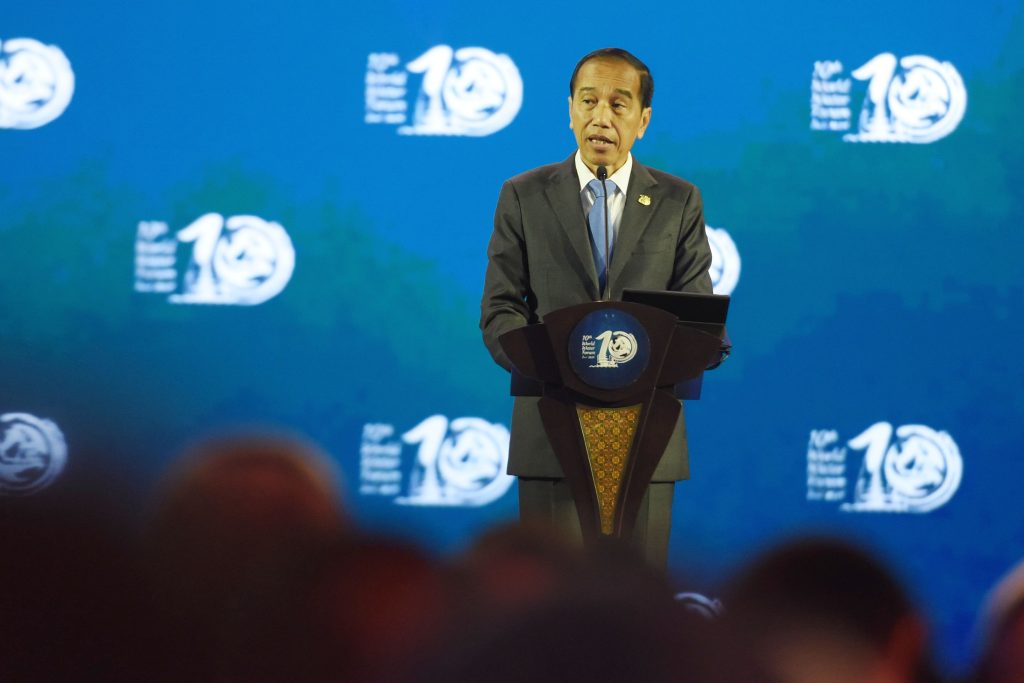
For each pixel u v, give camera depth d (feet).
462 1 57.36
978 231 58.08
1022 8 57.88
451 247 57.57
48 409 53.62
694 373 30.45
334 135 57.21
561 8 57.52
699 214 38.42
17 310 56.13
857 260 57.93
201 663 9.29
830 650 10.41
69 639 8.85
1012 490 57.98
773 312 57.88
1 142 56.39
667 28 57.57
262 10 57.00
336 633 9.86
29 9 56.44
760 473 57.77
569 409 30.37
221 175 56.95
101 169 56.65
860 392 57.98
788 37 57.57
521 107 57.57
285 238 57.11
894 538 57.98
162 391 56.49
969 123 57.98
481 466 57.52
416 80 57.36
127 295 56.70
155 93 56.75
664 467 34.88
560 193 37.81
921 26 57.77
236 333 57.00
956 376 58.03
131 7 56.70
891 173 57.93
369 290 57.36
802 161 57.77
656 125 57.52
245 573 10.37
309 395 57.11
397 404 57.41
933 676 11.21
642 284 36.91
